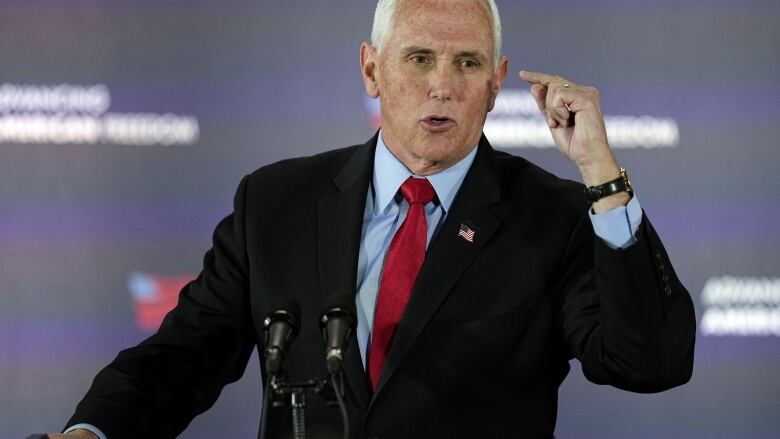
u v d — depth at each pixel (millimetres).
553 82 7926
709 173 15320
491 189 8477
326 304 6652
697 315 15312
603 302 7500
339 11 15352
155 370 8453
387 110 8398
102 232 15227
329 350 6352
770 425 15320
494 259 8195
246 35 15305
